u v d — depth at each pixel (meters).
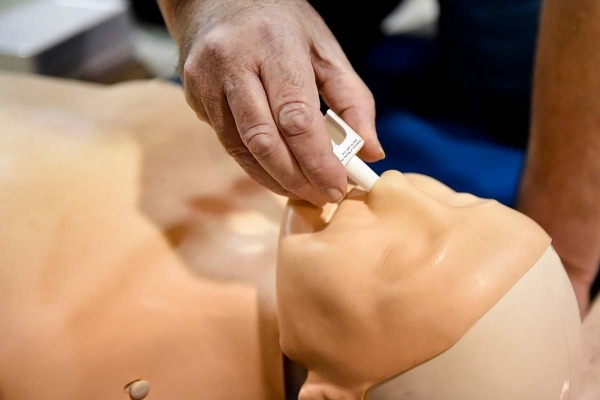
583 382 0.57
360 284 0.40
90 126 0.62
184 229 0.52
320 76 0.51
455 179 0.95
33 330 0.46
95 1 1.21
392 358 0.39
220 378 0.48
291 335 0.44
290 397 0.50
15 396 0.45
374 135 0.49
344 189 0.43
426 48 1.27
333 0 1.14
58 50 1.06
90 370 0.46
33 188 0.55
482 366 0.38
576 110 0.59
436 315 0.38
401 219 0.42
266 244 0.52
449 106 1.10
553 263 0.41
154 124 0.62
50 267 0.49
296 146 0.42
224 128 0.46
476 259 0.38
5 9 1.27
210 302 0.49
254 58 0.45
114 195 0.55
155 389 0.47
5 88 0.70
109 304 0.48
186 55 0.50
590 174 0.61
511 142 1.02
